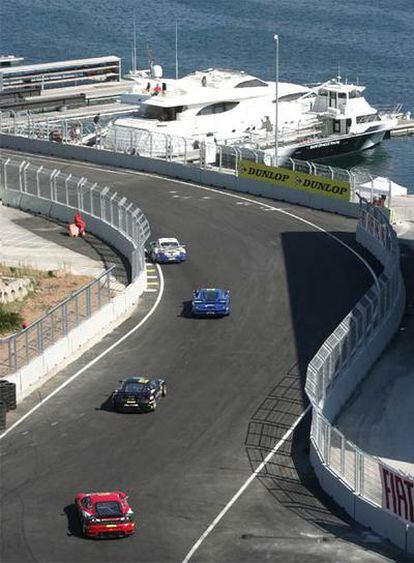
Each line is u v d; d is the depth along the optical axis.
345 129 179.62
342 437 77.56
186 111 168.25
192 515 75.44
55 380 93.69
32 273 115.94
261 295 112.50
